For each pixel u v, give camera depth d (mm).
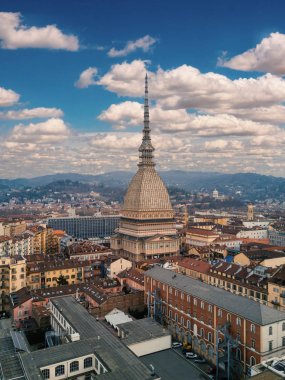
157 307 174875
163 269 188750
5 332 123375
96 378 92000
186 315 155500
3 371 95875
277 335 120500
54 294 195625
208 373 131125
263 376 89875
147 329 135375
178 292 161375
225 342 128000
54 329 155625
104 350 107562
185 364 122875
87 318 138500
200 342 146125
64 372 102250
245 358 123688
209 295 145125
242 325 125188
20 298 181250
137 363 99750
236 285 193000
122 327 137125
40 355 104562
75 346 110125
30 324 166625
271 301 170750
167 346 131875
